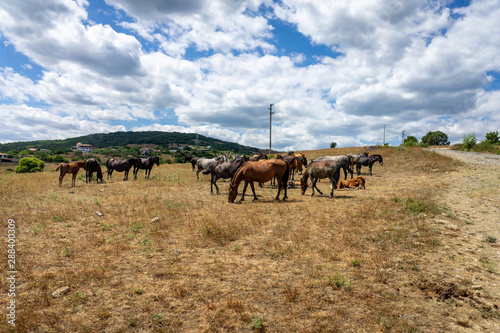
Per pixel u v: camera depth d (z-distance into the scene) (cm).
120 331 348
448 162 2208
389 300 422
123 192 1388
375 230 750
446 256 580
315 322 370
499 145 3559
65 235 708
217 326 359
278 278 491
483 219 860
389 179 1894
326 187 1614
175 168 2995
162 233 730
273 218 897
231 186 1155
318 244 655
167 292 441
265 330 352
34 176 2081
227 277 493
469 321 374
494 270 522
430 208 935
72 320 369
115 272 508
